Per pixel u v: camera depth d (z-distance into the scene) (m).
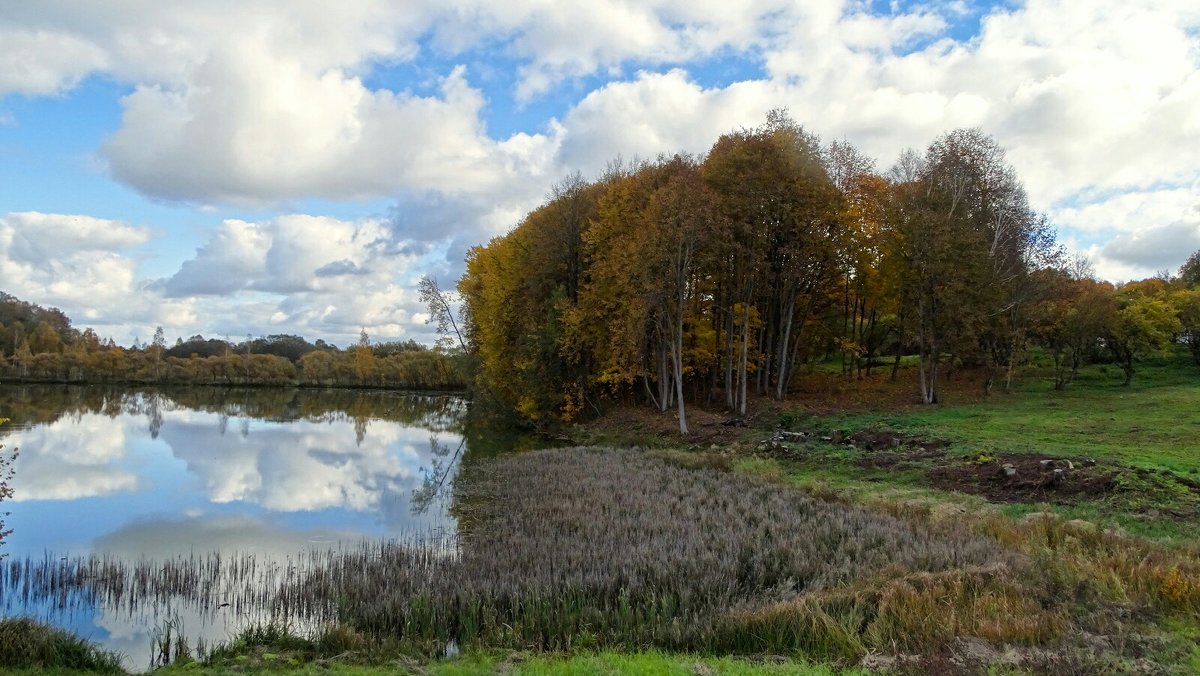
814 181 37.94
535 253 47.28
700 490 20.84
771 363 47.09
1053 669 8.13
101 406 66.31
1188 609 10.08
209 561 15.00
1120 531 14.73
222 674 9.05
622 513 18.23
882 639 9.47
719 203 35.22
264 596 13.36
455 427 52.38
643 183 40.72
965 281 36.72
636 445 34.66
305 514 22.08
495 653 9.83
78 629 11.88
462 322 61.16
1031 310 40.75
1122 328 41.62
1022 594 10.74
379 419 59.72
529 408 46.47
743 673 8.16
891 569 12.07
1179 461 20.19
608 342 41.03
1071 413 31.62
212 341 134.00
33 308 112.94
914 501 19.05
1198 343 44.81
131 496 25.05
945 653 8.95
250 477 29.42
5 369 97.44
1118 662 8.30
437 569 13.66
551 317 43.91
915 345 50.09
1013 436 26.50
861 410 36.22
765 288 40.06
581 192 47.53
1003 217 43.12
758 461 26.17
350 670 9.04
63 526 20.39
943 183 40.44
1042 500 18.42
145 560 16.36
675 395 45.72
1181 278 66.06
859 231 40.78
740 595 11.89
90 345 110.38
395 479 29.14
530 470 26.88
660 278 34.69
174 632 11.76
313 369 114.69
